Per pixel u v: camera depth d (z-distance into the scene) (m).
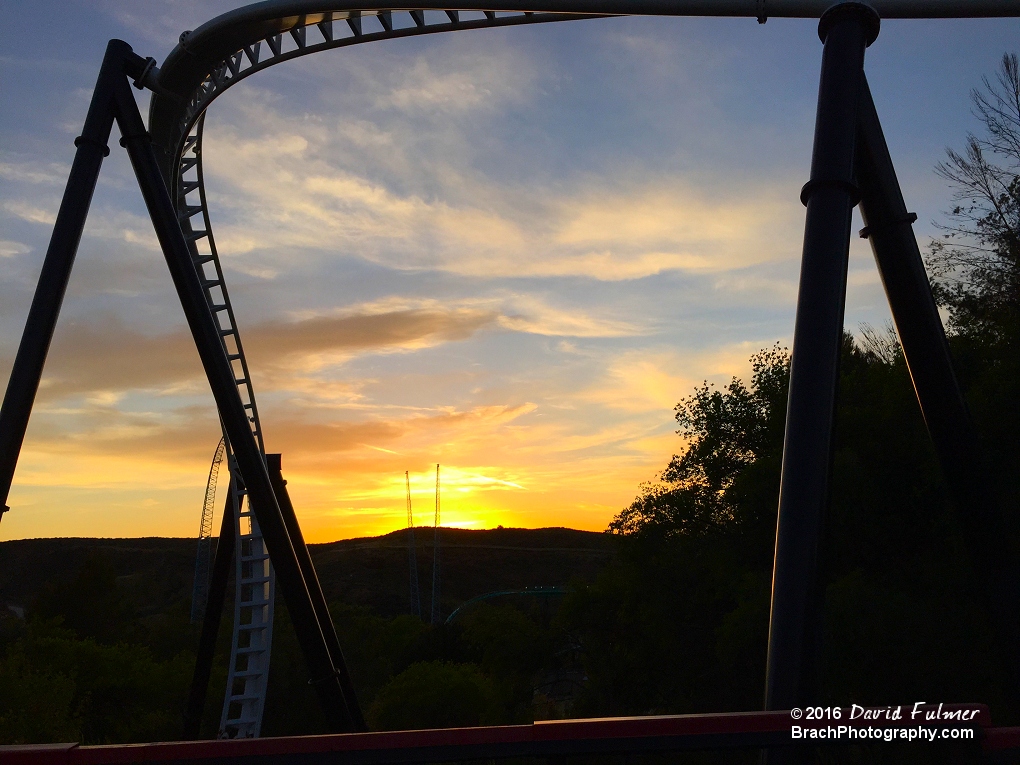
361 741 3.74
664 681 37.81
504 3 14.63
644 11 14.22
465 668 52.78
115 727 42.44
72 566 155.50
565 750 3.77
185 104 17.91
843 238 9.52
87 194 15.38
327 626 21.33
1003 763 3.89
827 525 8.22
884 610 20.36
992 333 24.83
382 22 15.99
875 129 10.87
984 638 19.48
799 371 8.87
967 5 13.38
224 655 60.16
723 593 32.31
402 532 192.50
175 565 158.38
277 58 16.84
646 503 37.59
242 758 3.73
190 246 20.84
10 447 13.59
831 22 10.81
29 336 14.14
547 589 111.44
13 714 32.66
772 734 3.87
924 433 23.02
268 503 16.58
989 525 10.61
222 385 16.30
